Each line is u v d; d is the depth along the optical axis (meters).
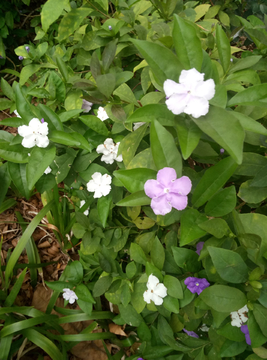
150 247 0.39
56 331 0.50
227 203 0.25
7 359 0.43
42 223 0.61
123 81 0.33
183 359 0.37
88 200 0.44
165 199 0.23
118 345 0.46
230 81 0.31
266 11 0.58
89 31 0.45
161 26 0.39
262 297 0.26
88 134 0.38
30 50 0.48
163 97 0.30
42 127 0.30
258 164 0.31
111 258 0.40
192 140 0.21
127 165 0.33
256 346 0.26
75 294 0.46
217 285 0.25
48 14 0.46
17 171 0.35
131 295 0.39
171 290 0.32
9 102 0.46
